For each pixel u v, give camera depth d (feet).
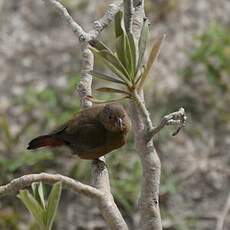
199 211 40.22
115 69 11.51
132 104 12.04
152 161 11.95
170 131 43.80
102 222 40.65
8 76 49.06
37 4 53.36
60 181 11.05
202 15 51.49
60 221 40.55
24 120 44.98
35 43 51.34
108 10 14.92
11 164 39.78
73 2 51.75
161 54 49.01
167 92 45.57
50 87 47.19
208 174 42.39
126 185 38.24
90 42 12.25
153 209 11.98
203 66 47.44
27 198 10.95
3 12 52.75
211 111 45.37
